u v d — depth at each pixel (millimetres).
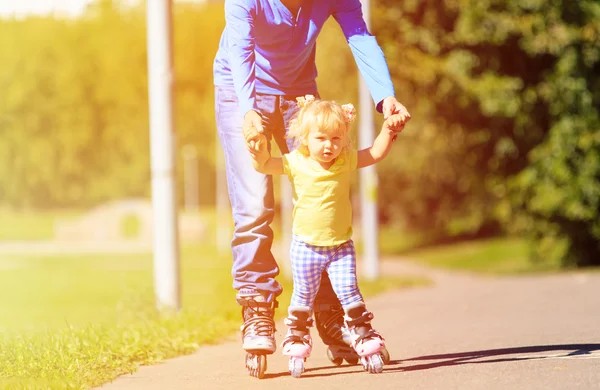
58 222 121250
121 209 119375
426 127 61438
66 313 37125
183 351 12523
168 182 19547
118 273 68625
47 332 13695
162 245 19531
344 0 10312
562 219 53531
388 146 9422
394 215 93688
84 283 59938
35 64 168875
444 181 82500
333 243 9406
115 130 164875
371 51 10062
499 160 57844
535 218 54312
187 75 160000
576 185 50844
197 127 160500
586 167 50906
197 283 49719
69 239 119188
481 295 26000
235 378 9641
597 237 52750
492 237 90250
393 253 87312
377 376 9156
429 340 12836
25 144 169125
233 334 14875
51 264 80500
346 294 9430
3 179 170500
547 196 51219
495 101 52219
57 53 168750
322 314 10234
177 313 17094
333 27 60469
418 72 54969
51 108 168375
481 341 12242
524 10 51500
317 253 9461
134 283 19906
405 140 74312
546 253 55500
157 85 19578
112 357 11102
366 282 35500
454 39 53938
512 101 52250
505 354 10453
